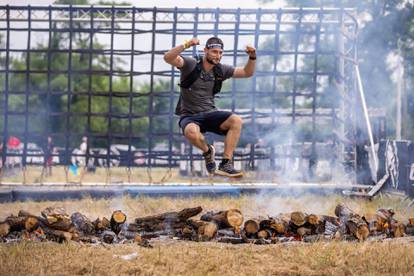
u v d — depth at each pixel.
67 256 8.90
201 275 8.02
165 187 17.62
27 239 9.93
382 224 11.23
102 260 8.71
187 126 9.27
